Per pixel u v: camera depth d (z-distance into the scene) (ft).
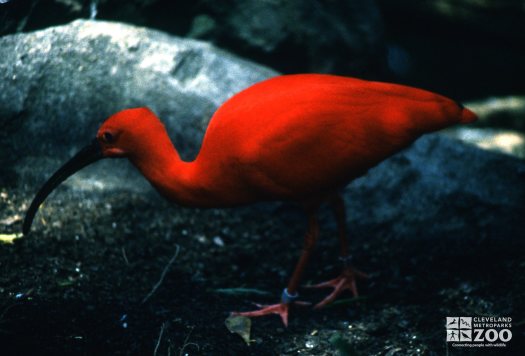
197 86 32.37
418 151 33.55
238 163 23.47
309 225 25.59
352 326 25.23
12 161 30.01
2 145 30.01
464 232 31.04
